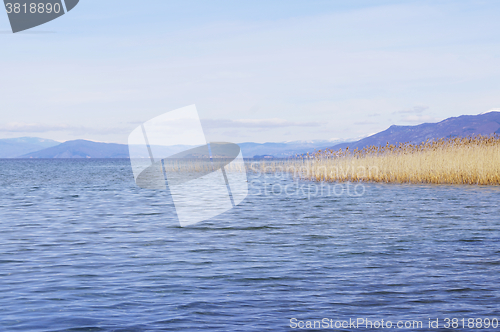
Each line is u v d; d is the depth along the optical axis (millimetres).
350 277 9023
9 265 9977
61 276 9062
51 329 6234
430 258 10695
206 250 11656
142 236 13750
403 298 7707
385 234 13984
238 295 7859
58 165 134000
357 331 6273
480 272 9391
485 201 22234
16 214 19422
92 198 27453
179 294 7898
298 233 14258
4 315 6781
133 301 7504
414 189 28609
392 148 34344
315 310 7102
